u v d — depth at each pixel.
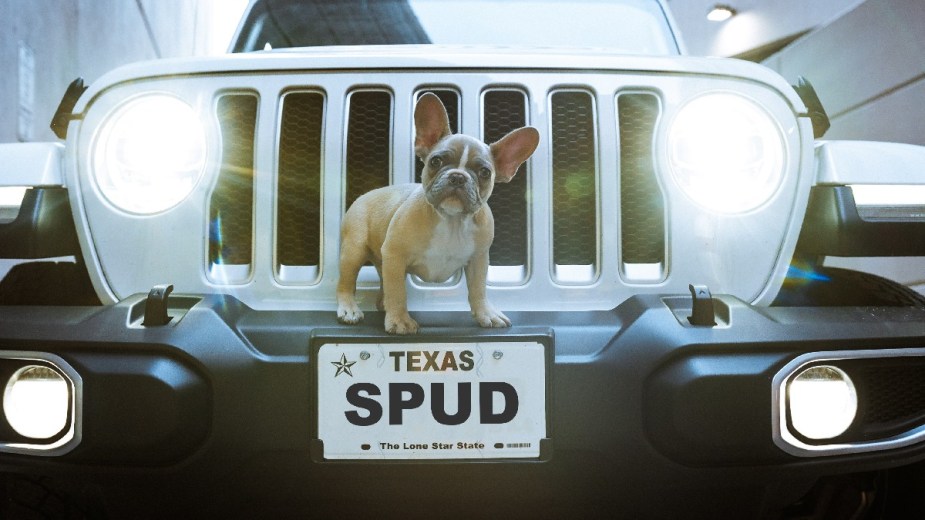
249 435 1.49
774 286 1.76
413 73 1.82
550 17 2.81
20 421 1.52
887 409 1.61
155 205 1.76
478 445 1.50
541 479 1.54
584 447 1.50
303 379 1.50
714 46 11.73
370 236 1.62
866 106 8.09
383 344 1.50
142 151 1.78
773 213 1.77
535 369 1.50
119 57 6.72
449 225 1.50
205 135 1.77
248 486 1.55
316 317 1.62
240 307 1.64
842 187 1.76
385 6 2.82
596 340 1.53
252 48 2.80
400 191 1.61
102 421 1.47
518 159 1.55
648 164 1.84
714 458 1.50
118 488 1.55
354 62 1.81
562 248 1.83
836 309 1.63
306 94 1.83
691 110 1.80
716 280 1.75
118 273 1.74
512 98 1.84
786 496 1.62
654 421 1.49
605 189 1.78
